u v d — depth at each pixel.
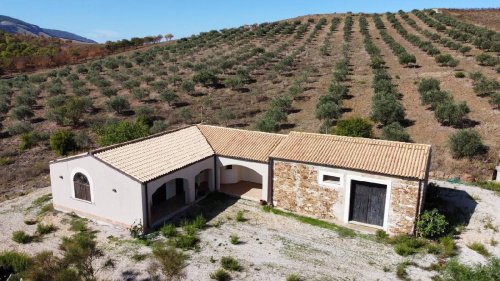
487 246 17.86
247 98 47.22
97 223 20.77
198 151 23.80
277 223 20.47
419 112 37.84
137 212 19.34
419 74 52.00
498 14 99.81
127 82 54.19
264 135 25.16
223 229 19.81
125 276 15.73
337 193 20.17
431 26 87.25
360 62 62.31
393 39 76.38
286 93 47.69
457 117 32.91
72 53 92.38
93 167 20.14
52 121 41.84
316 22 113.25
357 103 42.25
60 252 17.67
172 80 54.91
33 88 54.09
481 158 27.30
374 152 20.38
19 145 35.00
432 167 27.06
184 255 17.16
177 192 24.23
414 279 15.44
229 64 60.62
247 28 112.88
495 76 46.81
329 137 22.42
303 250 17.80
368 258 17.11
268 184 22.19
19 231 19.31
